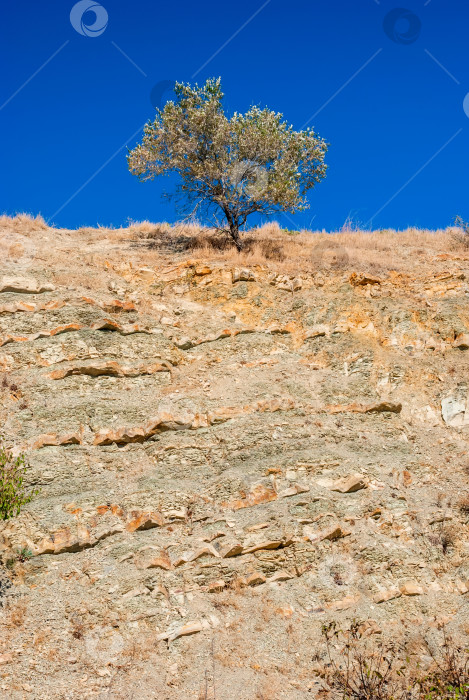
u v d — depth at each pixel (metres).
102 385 12.40
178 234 20.59
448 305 15.27
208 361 13.79
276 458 10.94
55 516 9.40
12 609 8.11
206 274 16.22
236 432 11.42
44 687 7.19
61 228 20.84
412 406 12.89
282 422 11.79
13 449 10.53
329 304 15.35
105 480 10.34
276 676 7.70
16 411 11.41
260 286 15.99
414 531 10.01
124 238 20.00
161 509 9.84
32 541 9.00
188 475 10.62
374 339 14.61
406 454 11.64
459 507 10.42
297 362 13.95
